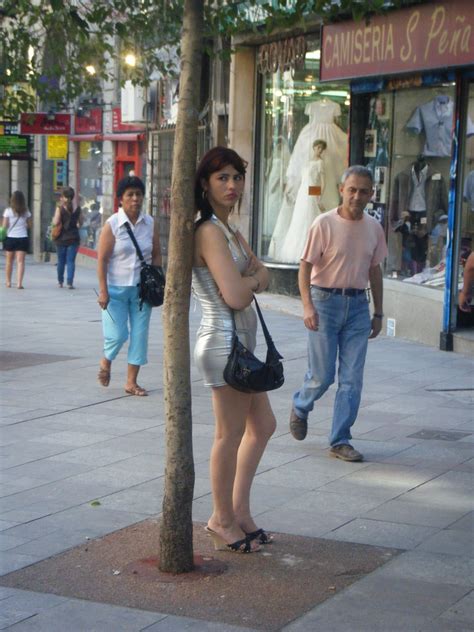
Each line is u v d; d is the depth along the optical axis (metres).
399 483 6.61
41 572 5.15
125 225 9.30
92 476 6.84
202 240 5.15
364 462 7.10
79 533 5.73
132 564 5.24
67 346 12.33
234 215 17.75
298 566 5.19
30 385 9.93
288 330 13.41
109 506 6.21
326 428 8.08
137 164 23.03
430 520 5.88
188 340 5.11
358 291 7.09
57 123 23.20
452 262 11.57
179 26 10.88
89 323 14.53
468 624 4.48
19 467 7.07
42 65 12.05
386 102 13.23
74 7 10.87
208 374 5.25
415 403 8.93
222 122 18.78
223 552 5.40
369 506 6.14
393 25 11.86
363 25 12.46
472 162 11.51
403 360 10.98
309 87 16.38
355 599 4.76
